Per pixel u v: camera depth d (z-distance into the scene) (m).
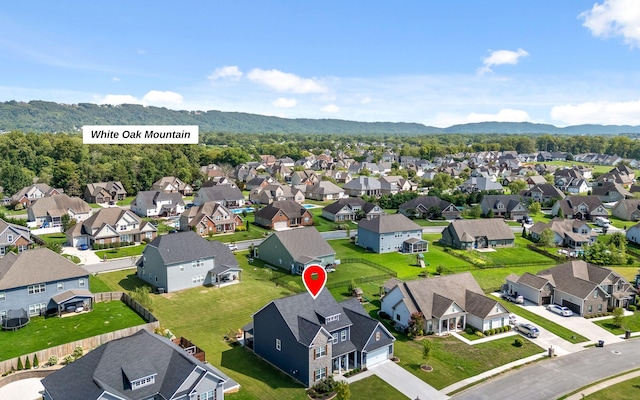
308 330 42.28
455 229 92.31
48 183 144.38
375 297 63.28
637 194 148.88
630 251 91.62
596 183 171.00
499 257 86.06
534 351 49.72
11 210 120.88
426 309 53.41
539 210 130.12
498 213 124.38
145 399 33.97
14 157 164.00
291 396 39.47
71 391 33.09
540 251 89.94
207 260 66.69
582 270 66.12
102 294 58.41
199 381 35.28
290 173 192.88
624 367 46.72
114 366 34.75
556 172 185.50
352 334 46.16
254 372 43.28
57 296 54.72
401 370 44.72
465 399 39.94
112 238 86.81
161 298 60.91
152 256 65.44
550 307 61.72
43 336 48.25
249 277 70.31
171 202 119.88
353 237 97.31
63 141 172.88
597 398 40.75
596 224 116.56
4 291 51.47
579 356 48.88
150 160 163.62
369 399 39.44
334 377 43.09
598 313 61.09
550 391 41.72
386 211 127.88
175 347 39.12
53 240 89.12
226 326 53.00
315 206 135.25
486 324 54.00
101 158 173.38
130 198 144.75
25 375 40.69
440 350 49.22
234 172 195.75
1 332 49.28
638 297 65.25
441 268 74.69
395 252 87.38
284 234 76.25
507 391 41.47
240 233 99.19
